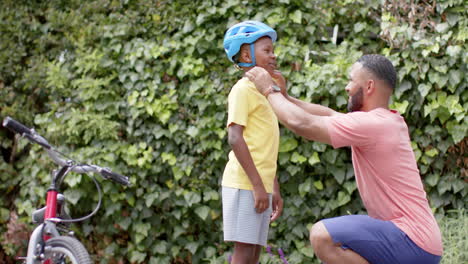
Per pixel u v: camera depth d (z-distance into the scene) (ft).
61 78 14.15
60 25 14.90
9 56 14.94
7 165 14.62
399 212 7.38
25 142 14.43
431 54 12.42
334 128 7.43
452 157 12.43
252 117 8.79
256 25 8.96
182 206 13.53
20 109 14.84
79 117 13.50
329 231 7.36
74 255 8.57
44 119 14.19
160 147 13.74
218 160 13.42
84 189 13.48
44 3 15.39
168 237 13.73
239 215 8.48
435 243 7.24
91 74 14.26
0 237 14.43
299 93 12.74
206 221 13.35
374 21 13.83
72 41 14.60
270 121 8.91
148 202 13.29
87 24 14.64
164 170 13.65
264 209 8.45
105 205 13.51
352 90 7.91
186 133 13.43
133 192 13.56
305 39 13.79
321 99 12.92
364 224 7.32
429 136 12.53
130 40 14.33
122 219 13.62
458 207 12.32
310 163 12.59
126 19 14.12
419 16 12.65
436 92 12.35
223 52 13.67
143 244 13.64
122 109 14.02
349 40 13.99
